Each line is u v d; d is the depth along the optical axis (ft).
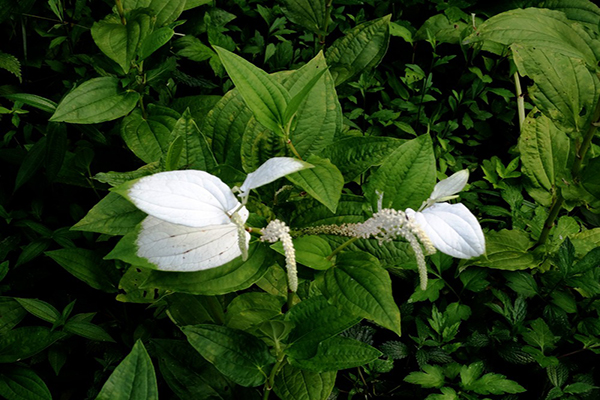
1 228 2.81
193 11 3.16
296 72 2.22
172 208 1.82
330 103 2.21
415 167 2.02
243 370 2.11
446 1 3.63
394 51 3.73
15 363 2.48
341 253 2.06
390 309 1.93
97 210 2.10
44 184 2.79
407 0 3.65
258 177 1.83
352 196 2.16
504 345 2.65
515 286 2.74
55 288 2.85
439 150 3.15
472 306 2.82
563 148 2.90
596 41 2.59
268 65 3.46
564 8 3.34
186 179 1.85
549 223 2.78
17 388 2.39
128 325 2.74
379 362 2.63
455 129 3.38
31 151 2.70
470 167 3.28
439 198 1.97
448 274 2.87
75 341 2.71
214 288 1.99
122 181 2.25
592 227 3.11
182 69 3.35
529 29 2.58
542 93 2.66
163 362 2.26
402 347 2.68
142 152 2.61
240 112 2.34
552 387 2.68
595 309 2.77
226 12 3.26
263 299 2.41
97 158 2.95
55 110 2.55
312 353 2.11
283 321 2.07
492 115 3.50
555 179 2.81
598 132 2.89
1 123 3.03
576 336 2.64
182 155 2.11
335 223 2.15
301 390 2.27
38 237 2.77
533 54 2.65
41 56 3.18
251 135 2.15
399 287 2.94
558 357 2.68
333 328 2.12
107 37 2.50
